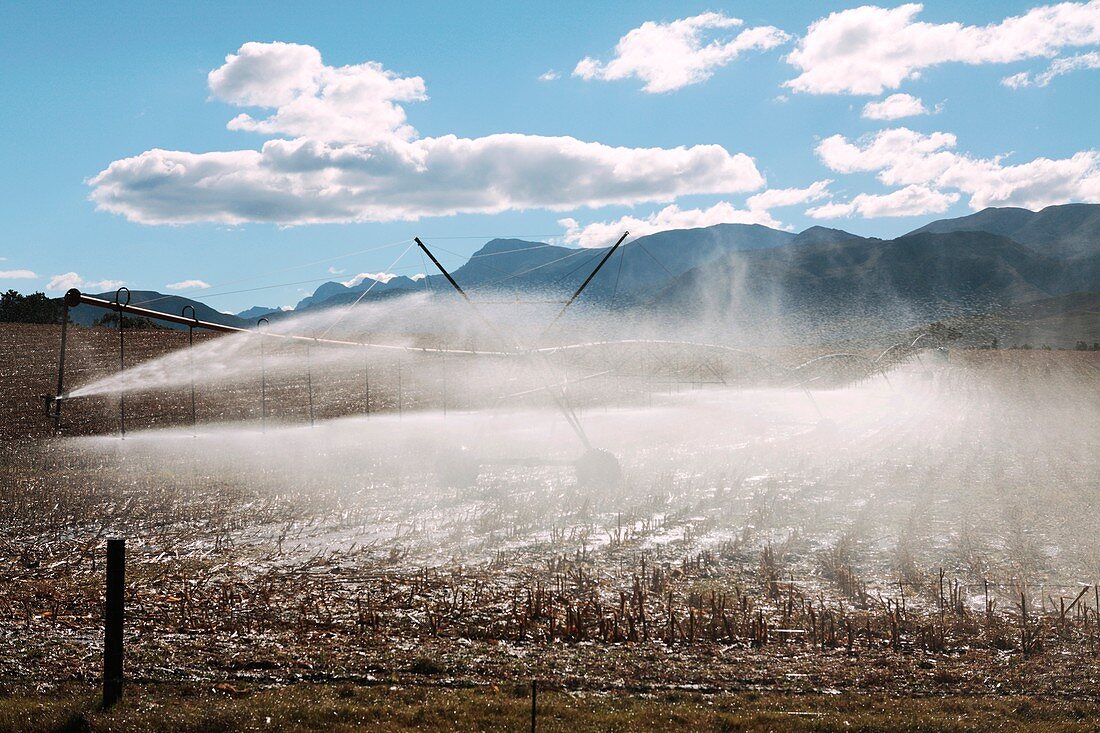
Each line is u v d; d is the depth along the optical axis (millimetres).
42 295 137875
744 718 9375
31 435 37031
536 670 11070
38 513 21406
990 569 16375
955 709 9898
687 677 10930
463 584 15484
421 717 9297
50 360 62000
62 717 9094
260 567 16688
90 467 29047
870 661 11617
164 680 10359
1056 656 11789
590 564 17047
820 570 16547
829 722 9305
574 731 8984
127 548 18266
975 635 12711
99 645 11758
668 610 13961
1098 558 16828
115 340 74500
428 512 22016
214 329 29766
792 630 12969
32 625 12688
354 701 9797
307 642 12094
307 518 21219
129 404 46688
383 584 15398
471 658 11445
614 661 11484
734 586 15555
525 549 18234
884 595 14922
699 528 19844
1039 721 9531
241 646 11828
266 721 9102
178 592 14820
